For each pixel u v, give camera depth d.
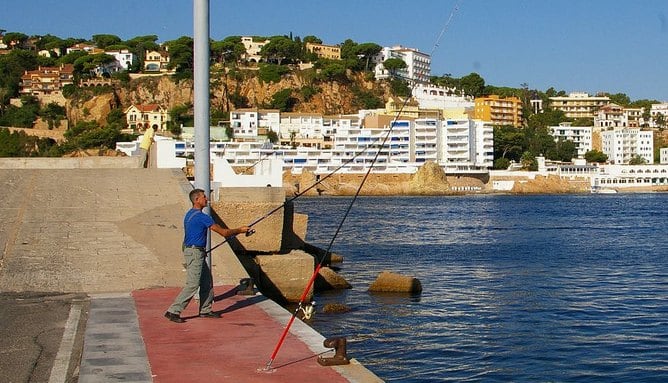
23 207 22.03
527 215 95.12
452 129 189.12
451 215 94.69
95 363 9.92
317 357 10.23
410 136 186.62
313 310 23.50
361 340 20.28
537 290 29.89
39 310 13.54
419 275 35.00
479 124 195.00
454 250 48.25
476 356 18.67
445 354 18.84
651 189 199.00
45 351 10.79
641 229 70.38
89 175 26.22
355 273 35.56
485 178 192.62
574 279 33.59
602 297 28.12
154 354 10.41
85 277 16.28
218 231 12.49
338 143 180.50
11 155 180.50
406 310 24.70
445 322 22.88
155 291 15.37
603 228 71.69
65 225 20.31
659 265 39.66
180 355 10.35
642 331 21.75
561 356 18.73
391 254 45.41
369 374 9.42
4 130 186.50
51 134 190.88
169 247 18.67
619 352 19.19
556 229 70.25
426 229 68.94
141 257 17.81
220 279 16.44
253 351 10.58
